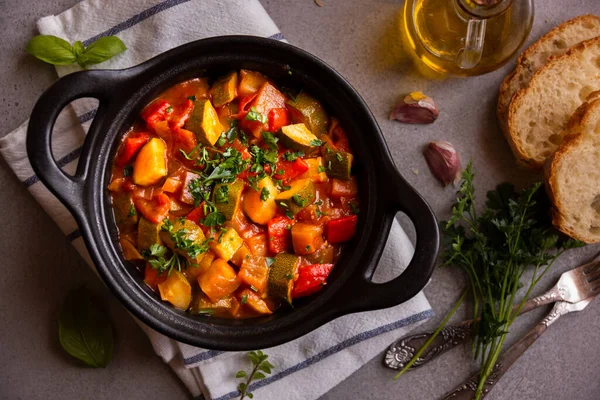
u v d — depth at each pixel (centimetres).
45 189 64
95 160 56
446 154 66
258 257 57
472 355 67
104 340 64
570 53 65
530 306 66
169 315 56
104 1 63
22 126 63
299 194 56
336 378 66
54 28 64
